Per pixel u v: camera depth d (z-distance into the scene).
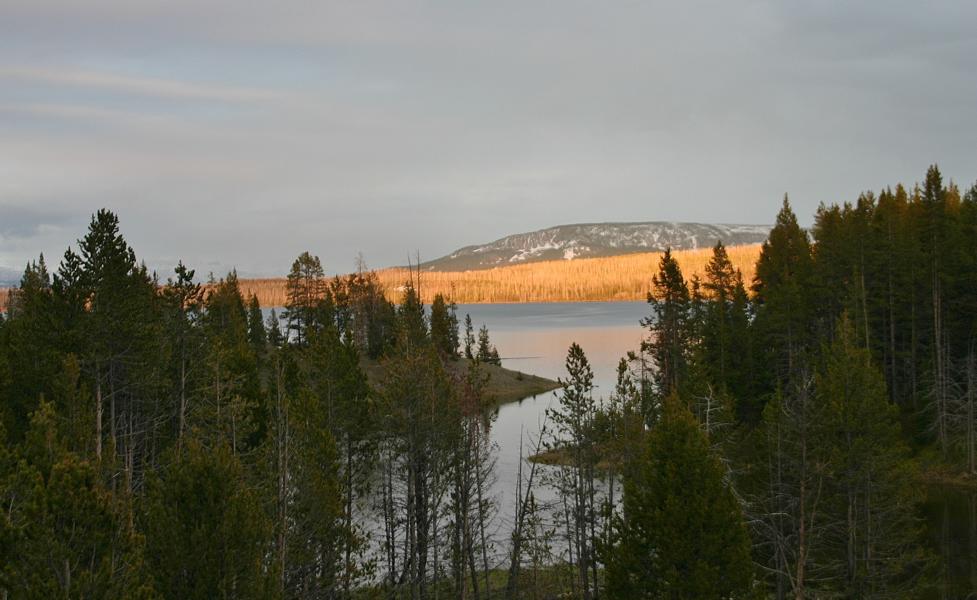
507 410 92.00
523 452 64.12
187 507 18.19
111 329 32.41
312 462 26.41
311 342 38.34
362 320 94.50
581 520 34.94
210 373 36.53
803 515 29.00
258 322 93.69
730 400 39.34
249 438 37.91
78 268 33.06
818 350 54.31
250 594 18.53
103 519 15.62
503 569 39.94
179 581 17.83
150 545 18.05
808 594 29.95
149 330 34.00
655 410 40.28
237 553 18.27
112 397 33.56
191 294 38.88
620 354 146.12
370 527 39.25
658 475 25.28
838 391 30.91
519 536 35.78
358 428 35.22
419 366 32.94
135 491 32.03
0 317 52.66
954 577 35.12
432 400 32.62
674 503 24.20
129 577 15.65
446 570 36.78
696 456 24.73
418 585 32.66
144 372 33.81
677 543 23.84
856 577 30.02
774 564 32.84
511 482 53.47
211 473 18.42
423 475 33.44
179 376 38.66
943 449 52.84
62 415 26.19
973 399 52.38
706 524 24.09
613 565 25.77
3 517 14.68
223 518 18.23
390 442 34.34
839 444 30.66
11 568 14.53
